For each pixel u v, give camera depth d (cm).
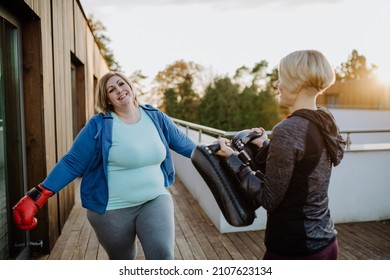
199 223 397
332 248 138
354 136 842
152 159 200
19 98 293
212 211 396
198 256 312
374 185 394
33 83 302
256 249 327
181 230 376
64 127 410
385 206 398
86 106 669
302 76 132
